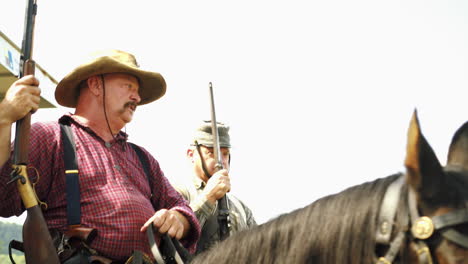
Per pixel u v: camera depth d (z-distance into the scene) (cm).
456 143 227
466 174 212
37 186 379
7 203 364
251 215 610
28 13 372
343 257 223
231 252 256
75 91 443
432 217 204
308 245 234
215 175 539
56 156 386
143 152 443
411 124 202
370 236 219
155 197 442
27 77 361
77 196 378
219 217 528
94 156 397
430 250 202
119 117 427
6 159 351
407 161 204
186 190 580
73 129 404
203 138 592
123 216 383
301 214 245
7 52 712
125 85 435
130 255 384
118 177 398
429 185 204
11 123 351
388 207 217
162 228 384
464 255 196
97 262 372
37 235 346
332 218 232
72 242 371
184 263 392
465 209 201
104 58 424
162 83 470
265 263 244
